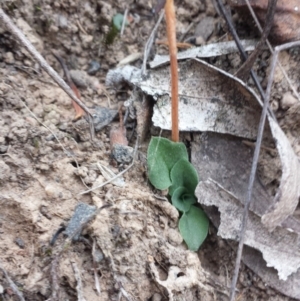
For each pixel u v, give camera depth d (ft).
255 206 0.34
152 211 0.33
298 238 0.33
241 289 0.34
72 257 0.30
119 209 0.32
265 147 0.35
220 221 0.34
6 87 0.35
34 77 0.37
